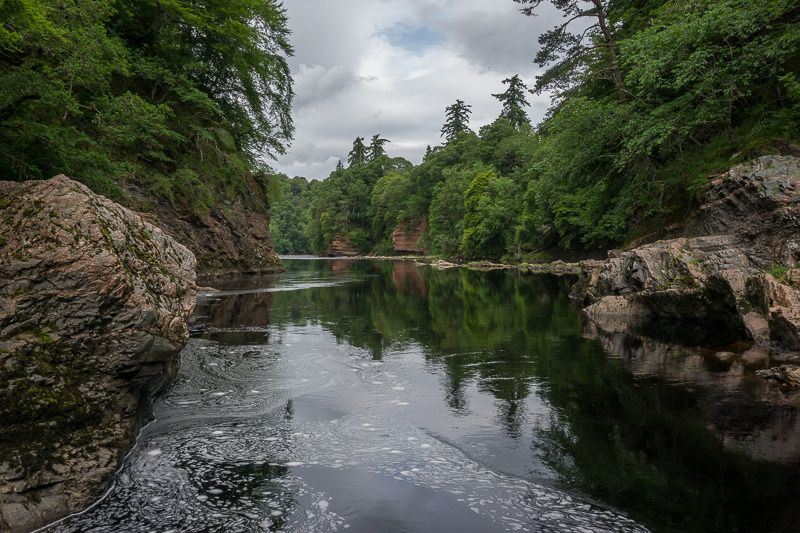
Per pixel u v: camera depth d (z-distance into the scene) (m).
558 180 24.73
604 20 24.38
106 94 15.40
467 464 5.03
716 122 18.08
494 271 42.66
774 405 6.69
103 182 13.38
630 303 15.11
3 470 4.02
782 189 12.94
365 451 5.38
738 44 16.80
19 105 10.38
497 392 7.56
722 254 13.27
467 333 12.88
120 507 4.27
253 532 3.88
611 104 21.97
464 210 72.88
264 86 34.34
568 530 3.84
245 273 33.62
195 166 28.50
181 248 7.68
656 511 4.08
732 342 10.81
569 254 44.44
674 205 19.41
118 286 5.29
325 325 13.95
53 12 10.49
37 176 11.34
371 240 107.00
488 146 78.31
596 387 7.76
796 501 4.20
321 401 7.12
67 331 5.05
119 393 5.36
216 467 5.01
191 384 7.85
